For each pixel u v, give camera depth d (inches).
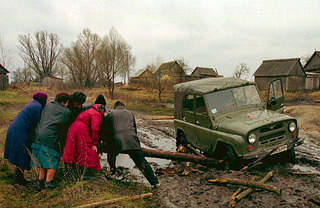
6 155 153.1
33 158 149.3
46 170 167.2
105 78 1346.0
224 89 237.5
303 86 1664.6
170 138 374.3
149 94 1373.0
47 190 152.7
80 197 144.5
